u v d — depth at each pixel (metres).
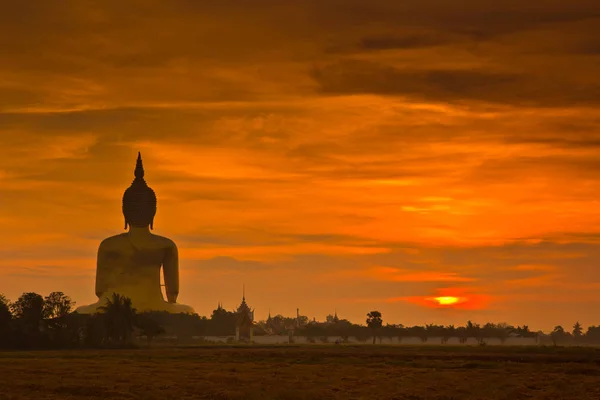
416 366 181.88
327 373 160.38
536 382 145.12
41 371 162.38
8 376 150.75
